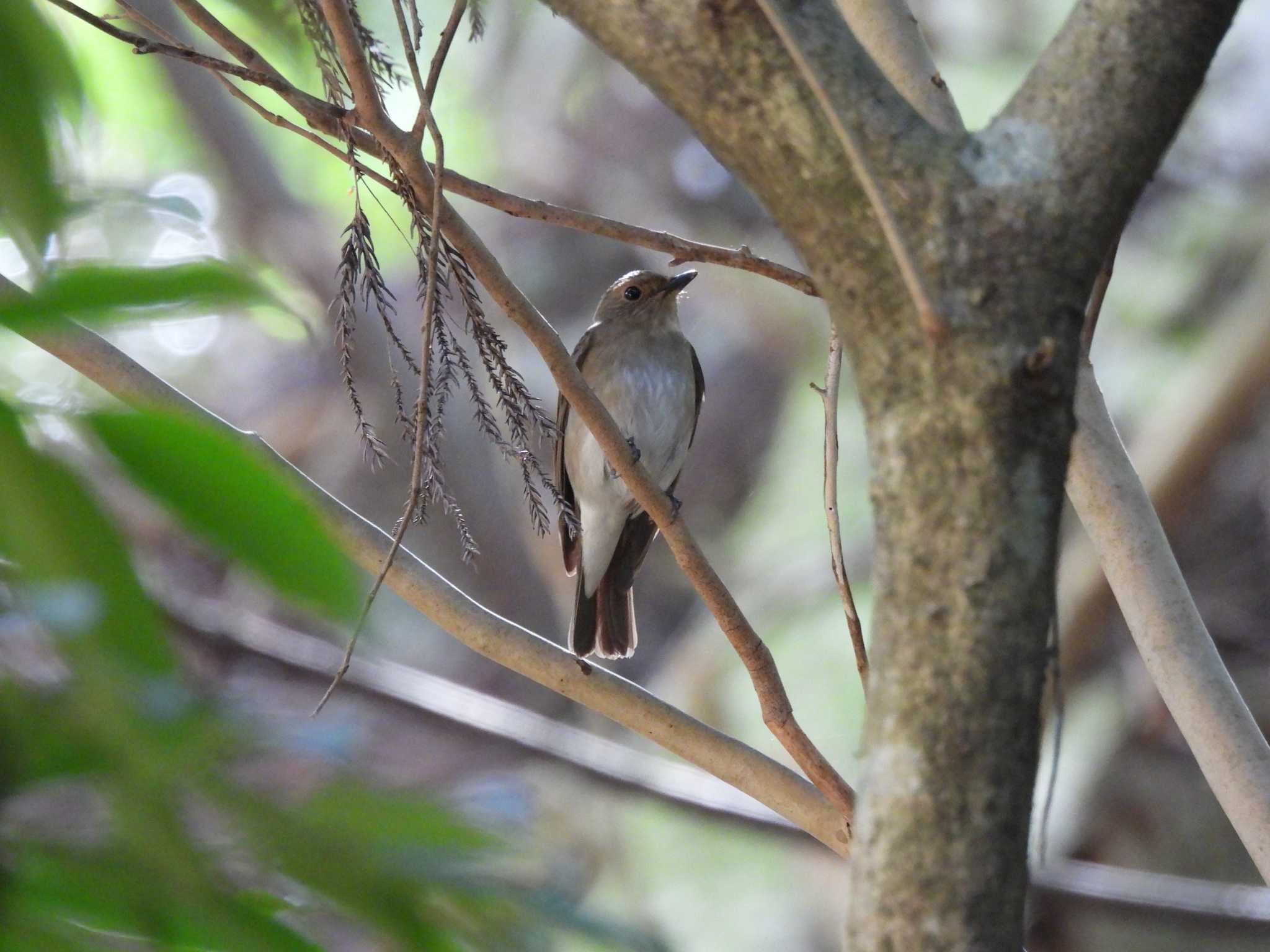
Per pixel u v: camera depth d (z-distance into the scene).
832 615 16.33
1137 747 15.44
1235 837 15.05
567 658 5.55
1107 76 3.05
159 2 14.70
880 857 2.80
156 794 2.15
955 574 2.80
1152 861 14.89
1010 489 2.81
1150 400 16.00
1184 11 3.08
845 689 15.73
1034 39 17.45
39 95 2.53
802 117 2.97
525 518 18.64
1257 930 9.52
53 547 2.14
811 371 19.86
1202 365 13.98
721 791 10.22
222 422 4.00
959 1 17.67
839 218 2.95
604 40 3.12
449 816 2.56
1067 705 15.69
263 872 2.39
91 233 2.76
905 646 2.82
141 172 16.52
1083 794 15.23
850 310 2.95
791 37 2.93
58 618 2.06
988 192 2.94
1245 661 16.48
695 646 17.00
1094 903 9.73
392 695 10.54
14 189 2.43
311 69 5.49
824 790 5.47
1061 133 3.00
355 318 4.72
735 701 16.25
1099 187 2.96
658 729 5.57
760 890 15.03
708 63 3.01
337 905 2.41
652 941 2.78
